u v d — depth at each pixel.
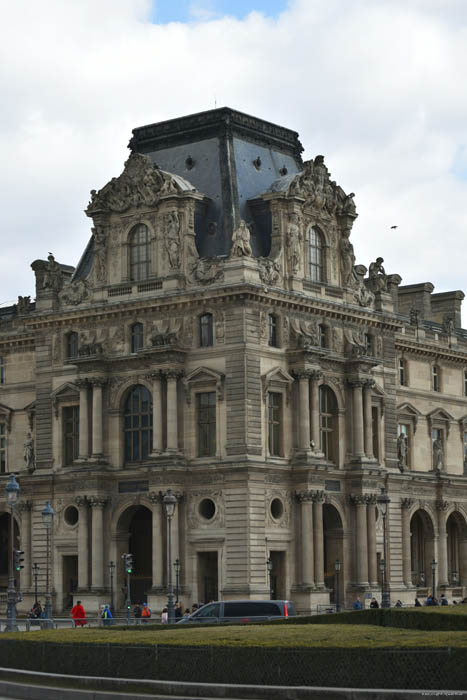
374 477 139.38
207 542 128.25
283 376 131.75
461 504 161.75
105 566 133.75
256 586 125.69
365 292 145.00
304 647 58.78
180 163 141.25
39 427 142.00
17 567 113.69
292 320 134.25
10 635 76.69
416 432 162.88
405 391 161.88
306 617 79.56
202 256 134.25
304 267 137.12
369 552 137.75
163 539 129.25
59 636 73.94
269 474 128.88
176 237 133.12
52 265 143.75
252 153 141.25
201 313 131.25
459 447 171.00
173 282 132.50
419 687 55.41
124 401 135.75
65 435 140.00
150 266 135.75
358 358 139.25
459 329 182.12
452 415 170.12
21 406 151.88
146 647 64.94
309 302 135.38
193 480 129.88
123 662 65.88
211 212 136.25
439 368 169.50
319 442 133.62
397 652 56.12
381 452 146.00
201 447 130.25
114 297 137.25
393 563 146.62
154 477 129.88
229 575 126.56
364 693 54.56
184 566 129.25
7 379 153.75
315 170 139.50
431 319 184.12
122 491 134.25
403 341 160.88
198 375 130.00
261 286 129.12
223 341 129.38
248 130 141.38
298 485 131.38
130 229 137.38
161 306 133.12
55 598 137.62
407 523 150.38
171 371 130.50
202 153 139.88
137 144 145.50
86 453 135.62
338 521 137.38
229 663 61.12
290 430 132.12
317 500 131.62
